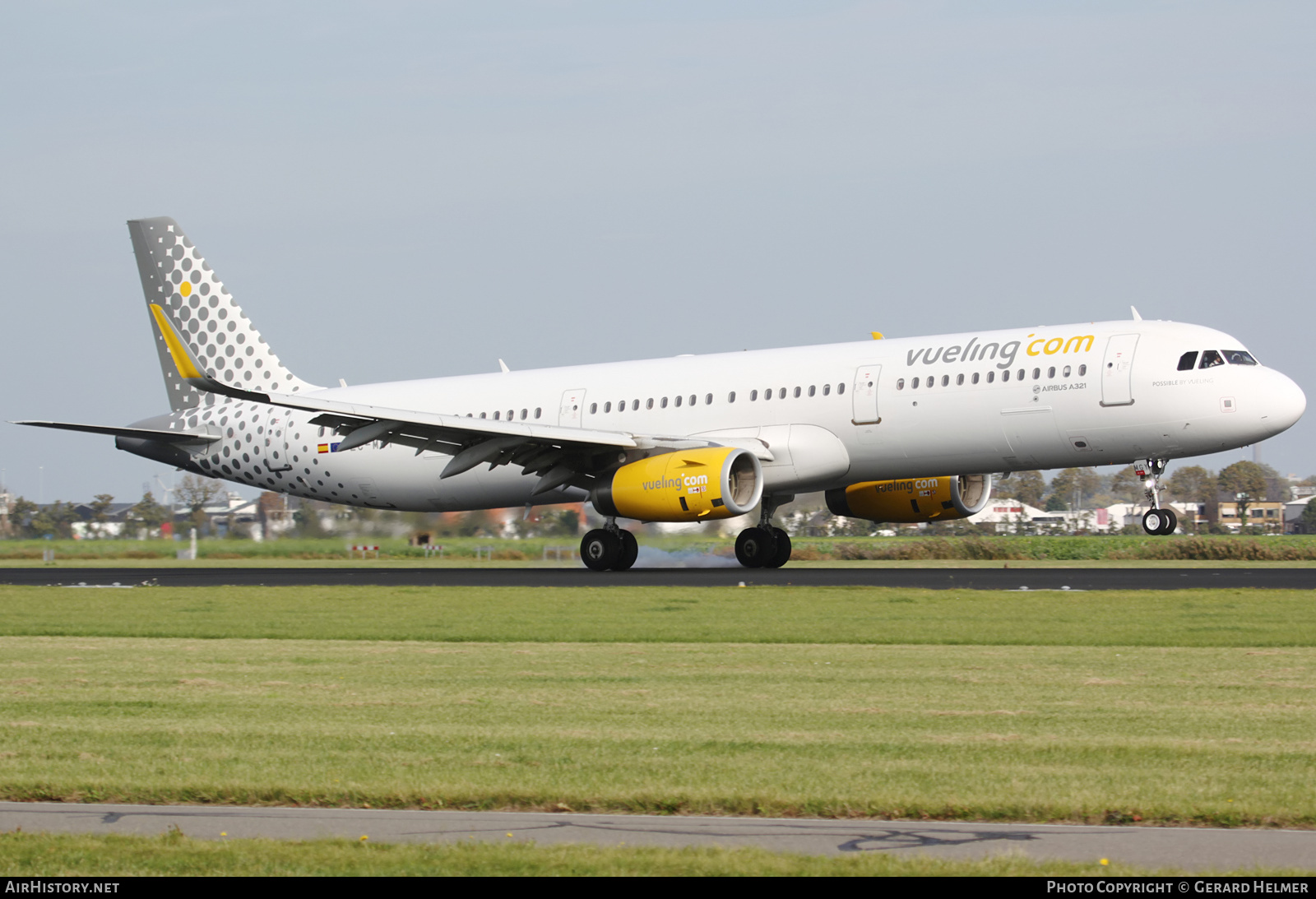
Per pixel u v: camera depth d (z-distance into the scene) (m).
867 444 129.62
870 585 109.56
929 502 142.62
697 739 43.75
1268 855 30.52
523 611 90.69
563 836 32.66
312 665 64.56
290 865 30.08
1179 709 48.62
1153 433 117.62
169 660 66.81
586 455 137.88
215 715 49.72
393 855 30.73
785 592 101.25
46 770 39.81
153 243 169.62
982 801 34.50
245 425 164.25
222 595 109.94
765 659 64.75
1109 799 34.72
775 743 42.75
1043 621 79.69
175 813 35.31
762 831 33.03
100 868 30.05
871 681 56.72
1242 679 56.22
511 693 54.47
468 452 136.12
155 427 169.12
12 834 33.00
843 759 40.09
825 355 134.62
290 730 46.06
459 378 159.12
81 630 83.69
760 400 135.25
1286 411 115.06
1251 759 39.53
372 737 44.59
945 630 75.88
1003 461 125.62
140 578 144.12
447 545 196.88
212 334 167.88
